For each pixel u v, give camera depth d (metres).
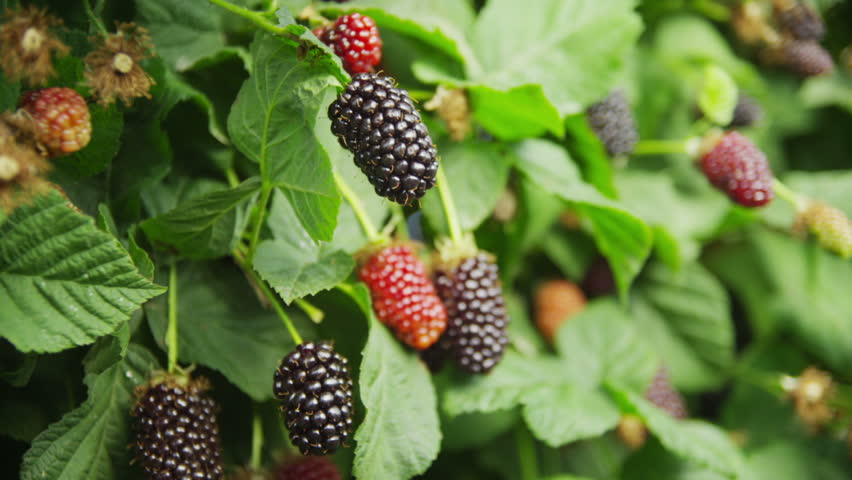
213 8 0.52
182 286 0.52
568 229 0.63
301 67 0.48
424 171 0.47
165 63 0.52
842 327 0.66
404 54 0.57
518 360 0.59
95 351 0.49
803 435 0.66
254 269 0.51
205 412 0.50
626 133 0.61
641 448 0.61
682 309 0.66
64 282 0.46
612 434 0.63
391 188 0.47
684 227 0.64
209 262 0.53
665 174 0.65
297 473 0.53
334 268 0.51
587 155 0.59
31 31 0.46
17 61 0.46
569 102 0.57
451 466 0.61
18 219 0.46
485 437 0.60
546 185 0.56
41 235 0.46
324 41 0.51
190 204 0.50
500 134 0.57
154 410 0.50
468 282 0.54
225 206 0.50
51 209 0.46
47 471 0.48
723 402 0.68
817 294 0.67
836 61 0.71
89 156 0.49
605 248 0.59
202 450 0.50
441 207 0.56
